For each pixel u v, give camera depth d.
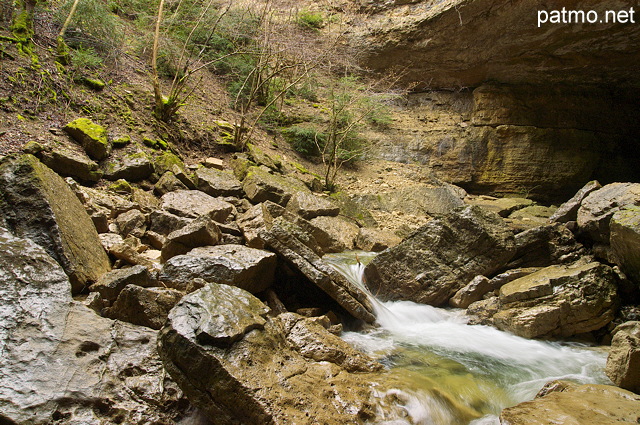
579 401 2.89
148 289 3.71
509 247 5.82
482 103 12.77
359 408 2.93
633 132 13.25
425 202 10.28
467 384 3.65
